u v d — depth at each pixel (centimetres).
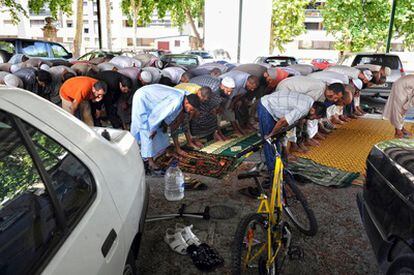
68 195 135
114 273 147
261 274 223
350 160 495
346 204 360
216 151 517
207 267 251
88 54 1341
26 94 151
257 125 681
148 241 286
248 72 659
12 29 3578
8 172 118
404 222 196
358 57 1039
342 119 759
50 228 120
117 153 191
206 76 564
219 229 307
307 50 3878
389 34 1446
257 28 1448
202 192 381
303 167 461
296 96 383
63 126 157
